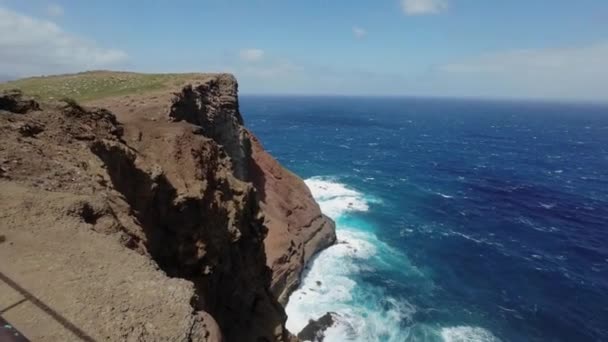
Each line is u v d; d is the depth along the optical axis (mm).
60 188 12734
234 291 22719
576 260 49906
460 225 59938
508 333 34688
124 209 14086
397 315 35625
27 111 16672
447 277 43531
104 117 20328
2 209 10688
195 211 19547
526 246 53500
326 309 35438
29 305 7902
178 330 8109
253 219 26469
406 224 58688
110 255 10070
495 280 43719
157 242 17734
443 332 33875
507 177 92625
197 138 23891
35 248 9664
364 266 44062
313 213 49469
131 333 7730
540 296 40969
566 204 72500
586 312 38688
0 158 12852
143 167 18438
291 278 37406
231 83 53875
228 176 25391
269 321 24828
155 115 32906
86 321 7750
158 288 9180
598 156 125875
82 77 57656
